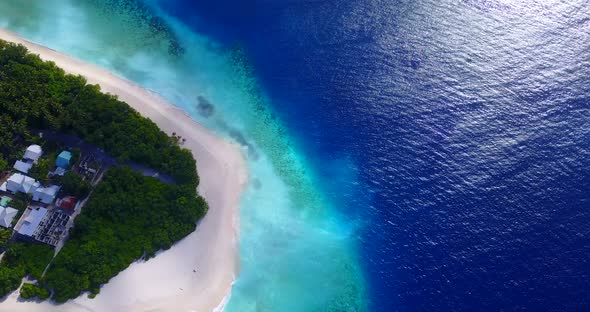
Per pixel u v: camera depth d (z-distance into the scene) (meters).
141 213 80.94
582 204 87.50
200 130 96.44
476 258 83.62
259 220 87.50
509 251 83.75
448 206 89.88
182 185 84.81
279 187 92.38
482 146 96.12
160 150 87.50
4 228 76.88
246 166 93.94
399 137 99.06
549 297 78.69
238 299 78.38
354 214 90.50
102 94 92.44
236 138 97.50
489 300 79.25
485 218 87.75
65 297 71.94
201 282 78.81
